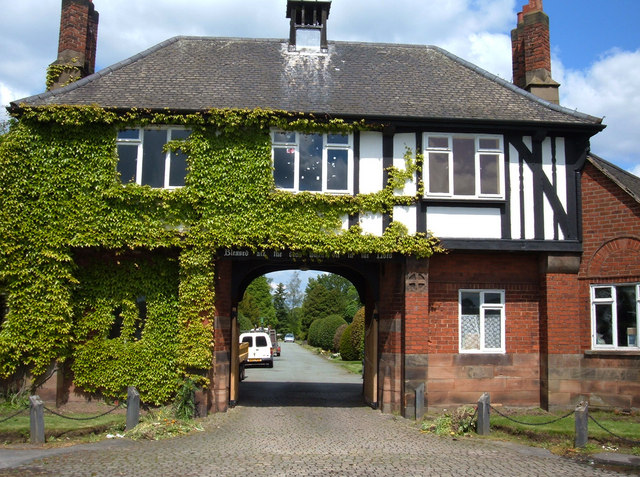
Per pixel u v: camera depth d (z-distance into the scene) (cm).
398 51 1820
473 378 1469
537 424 1184
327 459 1001
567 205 1462
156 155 1425
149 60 1645
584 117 1470
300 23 1811
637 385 1371
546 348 1441
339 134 1454
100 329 1416
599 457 1022
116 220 1381
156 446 1089
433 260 1494
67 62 1614
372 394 1582
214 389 1475
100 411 1376
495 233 1438
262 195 1411
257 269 1761
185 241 1387
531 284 1503
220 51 1739
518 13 1828
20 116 1379
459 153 1463
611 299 1409
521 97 1577
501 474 909
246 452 1047
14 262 1345
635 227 1384
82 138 1396
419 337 1422
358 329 3803
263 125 1413
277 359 4184
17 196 1362
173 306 1430
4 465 928
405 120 1420
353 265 1595
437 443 1143
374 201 1422
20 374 1352
